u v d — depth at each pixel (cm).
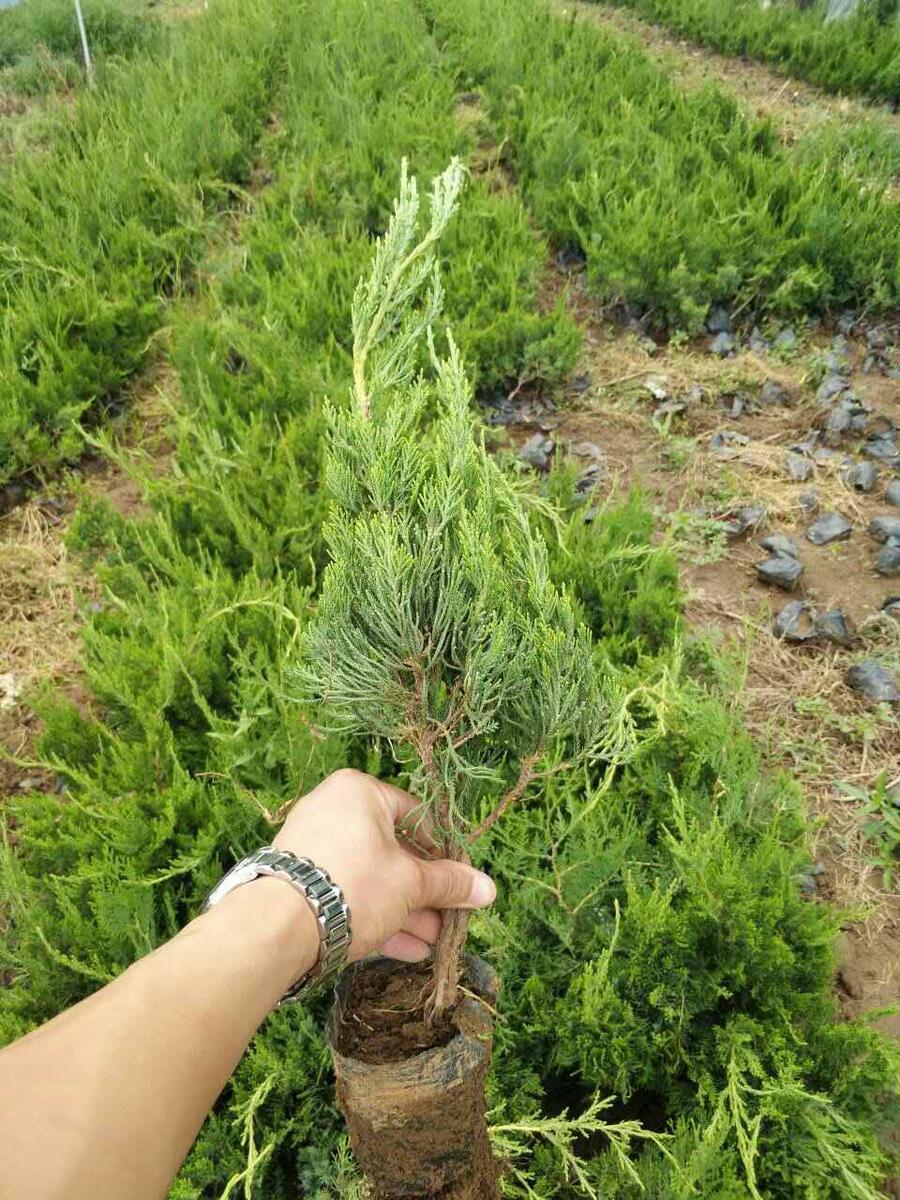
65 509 156
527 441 167
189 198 233
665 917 76
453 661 51
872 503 148
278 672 102
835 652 124
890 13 328
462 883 51
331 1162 70
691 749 95
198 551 134
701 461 159
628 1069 74
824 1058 74
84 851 88
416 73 307
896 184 242
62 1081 30
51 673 127
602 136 245
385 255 51
